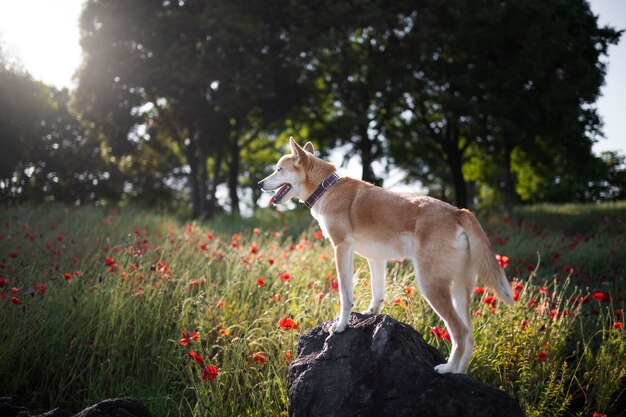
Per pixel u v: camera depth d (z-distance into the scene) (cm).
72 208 1452
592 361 494
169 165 2880
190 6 2062
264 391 453
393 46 1997
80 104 2139
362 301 548
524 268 877
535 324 504
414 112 2188
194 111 2053
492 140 2102
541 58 1867
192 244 842
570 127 1916
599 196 3447
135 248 731
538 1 1930
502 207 2388
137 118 2202
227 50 1994
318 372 386
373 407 353
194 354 414
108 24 1977
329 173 489
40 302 529
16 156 2209
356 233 442
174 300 584
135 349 503
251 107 2061
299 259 764
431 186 3259
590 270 888
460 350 375
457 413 333
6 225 955
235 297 625
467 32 1905
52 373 487
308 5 1948
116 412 337
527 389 441
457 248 393
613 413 457
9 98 2098
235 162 2438
